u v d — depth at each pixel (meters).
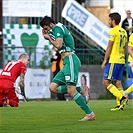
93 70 55.00
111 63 35.47
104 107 36.03
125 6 61.84
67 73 27.25
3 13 55.34
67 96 51.47
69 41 27.36
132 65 28.88
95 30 55.88
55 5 57.44
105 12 60.62
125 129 24.05
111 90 34.97
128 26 53.84
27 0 55.31
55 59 50.12
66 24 57.16
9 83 37.16
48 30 27.20
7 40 55.12
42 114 30.97
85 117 27.61
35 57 52.88
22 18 55.75
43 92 52.06
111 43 35.22
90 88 54.72
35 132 23.08
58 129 24.11
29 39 54.97
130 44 34.94
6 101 36.84
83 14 55.75
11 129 24.20
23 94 38.22
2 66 52.62
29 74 51.41
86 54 55.38
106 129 24.05
